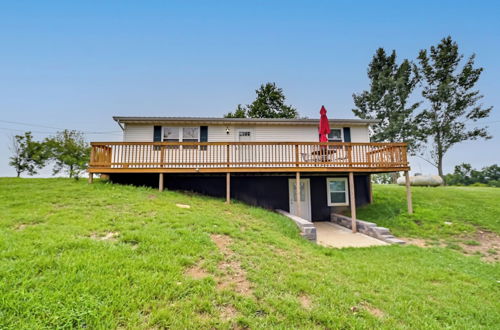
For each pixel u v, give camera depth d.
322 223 10.57
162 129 11.05
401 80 25.22
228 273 3.27
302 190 11.12
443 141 24.39
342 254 5.36
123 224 4.60
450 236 7.51
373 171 9.39
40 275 2.60
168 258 3.34
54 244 3.37
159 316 2.22
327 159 9.77
